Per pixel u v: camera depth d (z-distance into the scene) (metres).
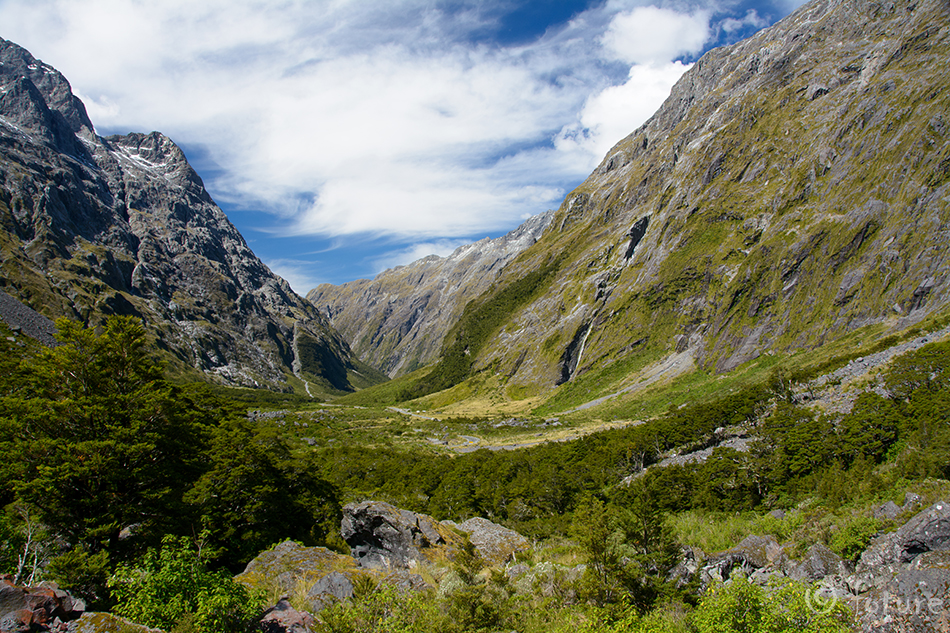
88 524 24.45
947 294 91.50
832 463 47.28
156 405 28.86
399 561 26.31
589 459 80.62
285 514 39.16
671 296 176.00
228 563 30.91
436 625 15.18
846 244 123.00
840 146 148.50
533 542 30.64
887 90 141.25
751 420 78.25
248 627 13.16
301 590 18.41
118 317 29.94
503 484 74.75
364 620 14.08
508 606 17.92
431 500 70.31
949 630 10.21
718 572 21.56
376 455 98.25
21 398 26.81
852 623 12.44
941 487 21.50
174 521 28.56
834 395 68.25
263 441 50.16
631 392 152.38
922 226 105.69
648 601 17.80
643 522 20.11
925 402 47.88
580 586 18.36
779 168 172.25
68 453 24.88
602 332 195.50
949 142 109.06
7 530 18.55
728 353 136.38
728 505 49.50
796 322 125.31
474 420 165.88
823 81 179.50
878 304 107.06
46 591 11.42
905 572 11.95
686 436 79.38
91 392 28.20
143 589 12.98
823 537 21.77
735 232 168.75
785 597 13.99
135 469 27.36
